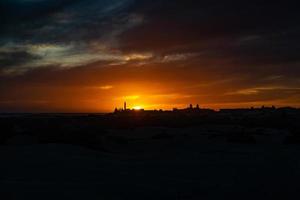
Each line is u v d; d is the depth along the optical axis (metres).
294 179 16.61
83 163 20.62
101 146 31.75
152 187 14.55
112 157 24.42
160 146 34.06
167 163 21.77
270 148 31.23
